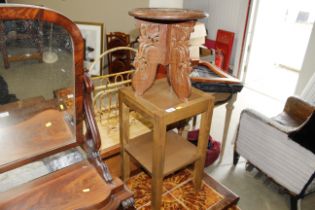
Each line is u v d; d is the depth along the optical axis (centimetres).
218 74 188
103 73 316
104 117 190
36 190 89
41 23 79
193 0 374
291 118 203
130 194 94
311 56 253
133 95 139
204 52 258
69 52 87
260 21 324
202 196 173
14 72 85
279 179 172
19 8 72
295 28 391
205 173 193
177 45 123
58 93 95
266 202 180
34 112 96
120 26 336
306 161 151
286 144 160
